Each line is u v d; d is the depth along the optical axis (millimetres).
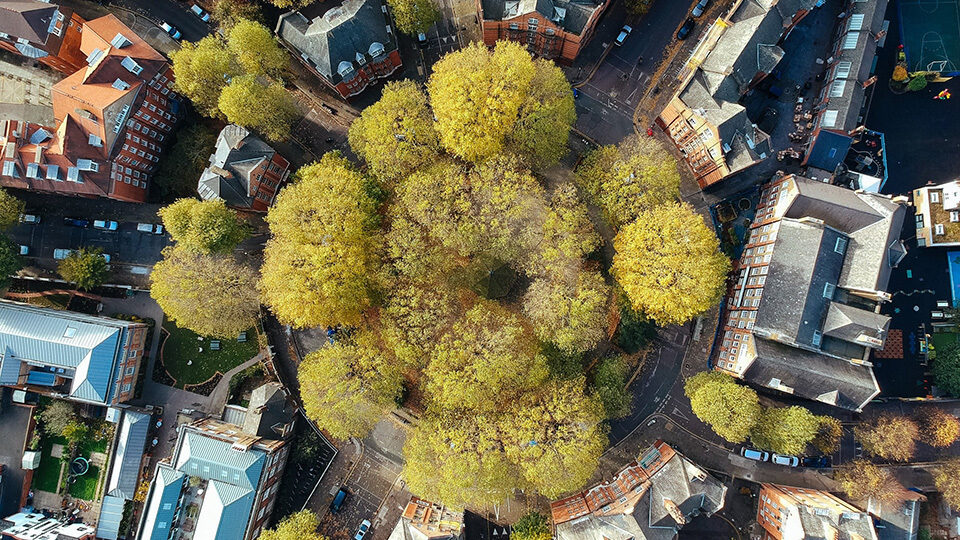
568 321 84875
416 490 85812
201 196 91938
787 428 87750
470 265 89875
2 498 97938
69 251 99125
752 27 87062
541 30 91500
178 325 92125
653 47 100562
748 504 97562
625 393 91062
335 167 88250
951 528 94250
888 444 90500
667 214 81875
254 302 95562
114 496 96938
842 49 94875
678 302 82812
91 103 85562
